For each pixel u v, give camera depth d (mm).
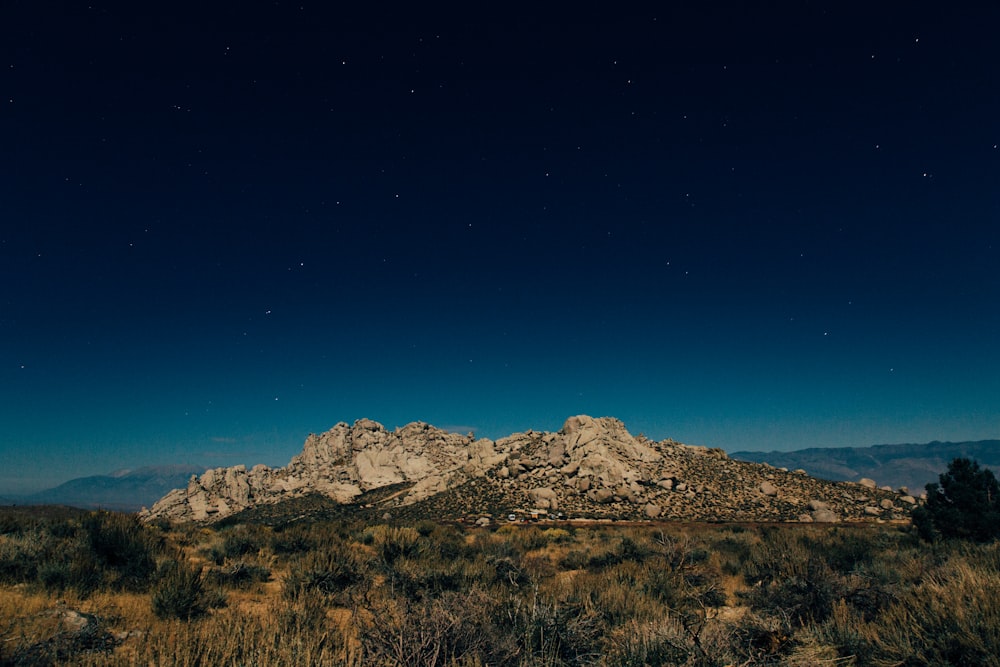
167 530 22484
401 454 123125
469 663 5574
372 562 13281
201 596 9680
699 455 91875
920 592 7543
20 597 8773
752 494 75188
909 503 72312
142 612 8609
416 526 27859
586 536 31641
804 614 8781
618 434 88938
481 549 19422
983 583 6953
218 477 125000
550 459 86688
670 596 10602
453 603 6863
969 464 21875
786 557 12617
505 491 79125
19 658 5844
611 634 7480
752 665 6188
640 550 17391
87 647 6531
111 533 12328
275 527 26469
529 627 6828
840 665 6273
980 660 5527
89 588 9914
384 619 6742
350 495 106625
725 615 9727
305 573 11289
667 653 6367
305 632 6559
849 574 10570
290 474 134000
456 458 120875
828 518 65625
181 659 5516
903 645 6137
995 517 19609
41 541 12062
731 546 21078
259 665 5379
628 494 73125
